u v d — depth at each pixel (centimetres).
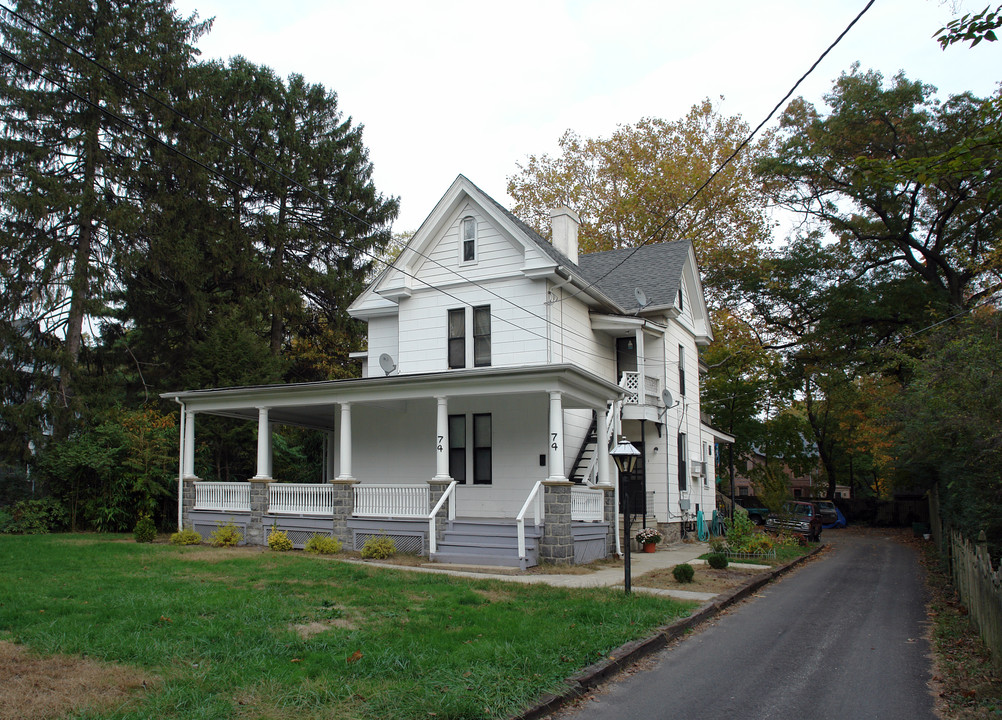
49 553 1550
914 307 3161
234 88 3225
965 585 1159
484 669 676
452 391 1694
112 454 2277
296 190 3362
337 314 3506
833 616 1148
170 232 2741
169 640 747
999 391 1160
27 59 2419
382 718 546
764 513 3650
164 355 3130
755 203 3881
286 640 765
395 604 1007
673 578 1434
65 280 2477
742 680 758
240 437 2709
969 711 658
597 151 4128
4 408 2356
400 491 1727
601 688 716
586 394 1786
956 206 2970
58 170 2572
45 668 639
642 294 2314
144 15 2733
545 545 1566
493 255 2053
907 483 3422
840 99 3067
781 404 3972
